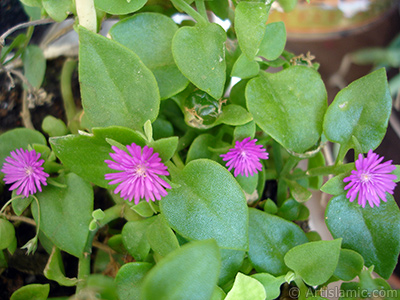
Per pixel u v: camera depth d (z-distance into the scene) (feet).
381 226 0.27
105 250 0.31
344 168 0.27
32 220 0.30
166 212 0.24
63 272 0.29
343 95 0.26
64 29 0.38
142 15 0.28
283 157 0.36
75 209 0.27
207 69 0.26
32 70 0.35
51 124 0.33
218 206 0.24
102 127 0.25
